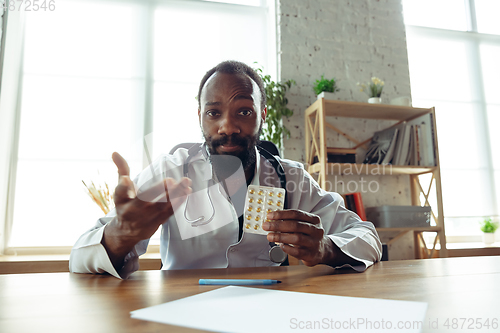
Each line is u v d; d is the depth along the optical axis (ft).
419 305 1.22
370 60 8.26
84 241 2.27
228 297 1.40
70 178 7.05
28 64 7.24
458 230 8.71
